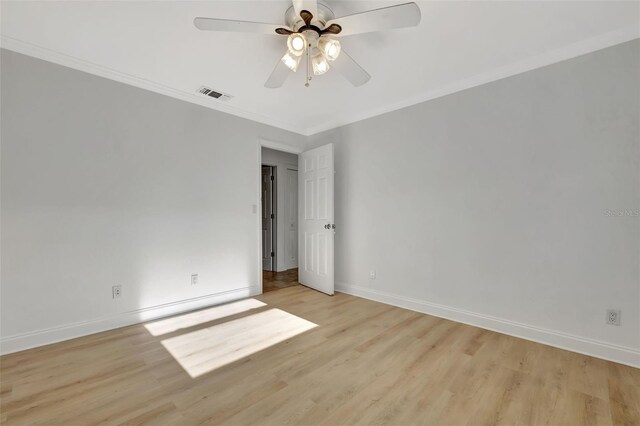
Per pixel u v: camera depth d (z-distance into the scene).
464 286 2.78
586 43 2.14
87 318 2.47
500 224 2.56
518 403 1.61
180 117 3.04
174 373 1.90
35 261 2.24
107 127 2.58
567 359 2.08
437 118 2.96
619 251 2.04
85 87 2.47
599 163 2.11
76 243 2.42
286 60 1.93
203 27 1.65
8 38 2.11
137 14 1.86
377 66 2.51
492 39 2.12
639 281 1.97
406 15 1.53
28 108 2.22
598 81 2.11
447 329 2.62
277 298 3.58
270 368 1.97
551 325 2.30
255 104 3.37
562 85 2.26
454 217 2.84
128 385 1.77
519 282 2.46
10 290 2.14
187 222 3.08
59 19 1.91
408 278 3.19
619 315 2.04
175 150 3.00
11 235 2.15
